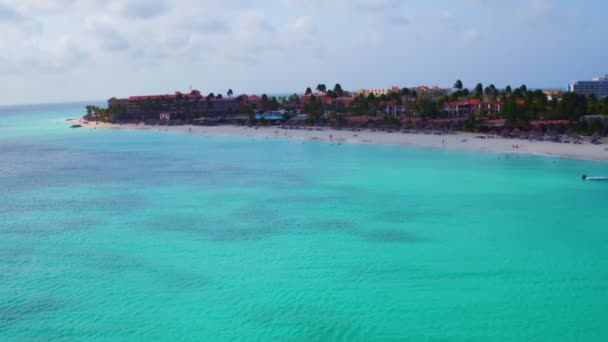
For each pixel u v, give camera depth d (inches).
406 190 2822.3
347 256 1787.6
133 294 1512.1
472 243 1892.2
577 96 5477.4
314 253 1825.8
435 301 1428.4
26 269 1724.9
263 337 1258.6
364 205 2504.9
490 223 2143.2
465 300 1430.9
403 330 1278.3
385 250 1840.6
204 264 1740.9
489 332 1262.3
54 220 2353.6
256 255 1820.9
